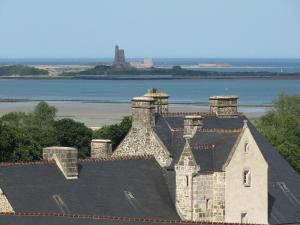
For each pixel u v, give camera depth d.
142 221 188.62
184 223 185.62
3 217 191.88
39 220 190.88
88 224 189.12
